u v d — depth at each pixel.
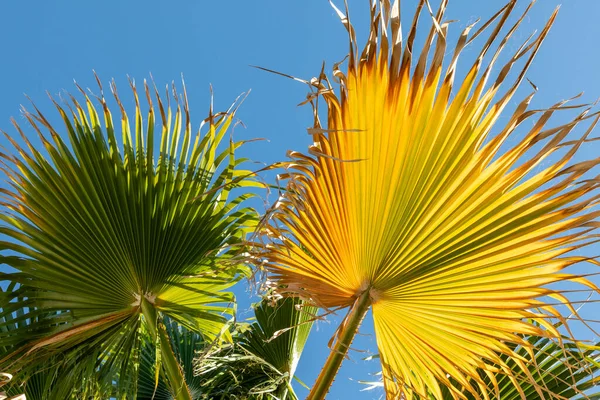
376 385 2.62
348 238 2.14
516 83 1.83
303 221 2.15
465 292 2.10
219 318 2.70
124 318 2.59
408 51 1.86
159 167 2.59
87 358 2.54
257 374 3.89
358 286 2.23
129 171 2.56
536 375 2.52
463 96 1.87
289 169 2.07
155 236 2.55
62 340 2.41
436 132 1.93
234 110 2.63
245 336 3.88
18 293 2.40
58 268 2.44
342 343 2.15
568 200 1.88
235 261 2.40
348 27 1.88
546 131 1.85
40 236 2.45
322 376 2.16
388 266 2.13
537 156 1.86
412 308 2.20
